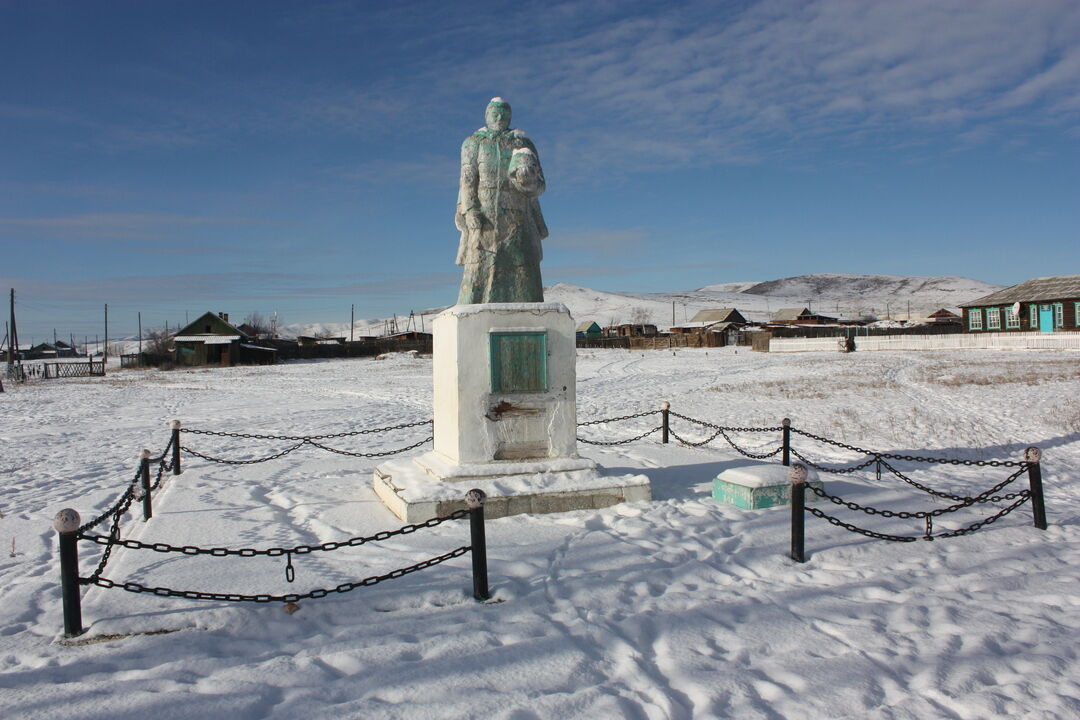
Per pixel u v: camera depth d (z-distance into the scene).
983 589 5.52
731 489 7.94
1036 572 5.89
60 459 12.97
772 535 6.79
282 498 8.71
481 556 5.27
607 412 18.78
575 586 5.48
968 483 9.86
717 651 4.45
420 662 4.30
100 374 50.38
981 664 4.23
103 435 16.56
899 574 5.84
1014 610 5.11
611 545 6.44
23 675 4.18
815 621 4.89
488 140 8.45
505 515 7.44
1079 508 8.18
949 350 46.69
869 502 8.23
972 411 16.92
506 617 4.96
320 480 9.85
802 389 22.98
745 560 6.14
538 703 3.82
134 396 28.80
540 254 8.80
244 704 3.81
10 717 3.69
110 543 4.91
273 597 4.89
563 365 8.09
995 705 3.79
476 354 7.84
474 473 7.68
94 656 4.45
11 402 26.45
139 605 5.15
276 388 32.19
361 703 3.83
